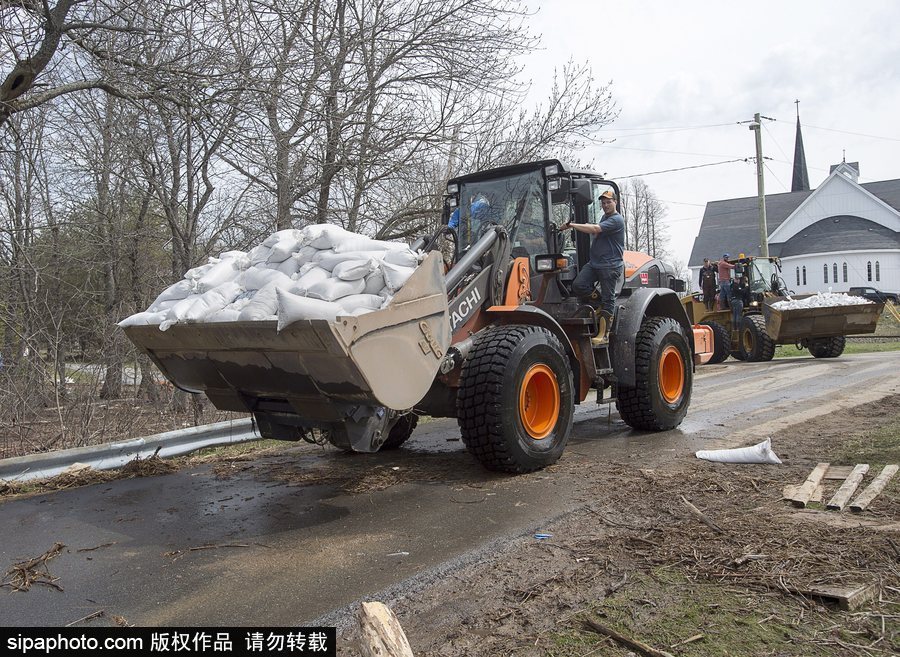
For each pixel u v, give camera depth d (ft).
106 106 30.17
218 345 14.43
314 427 15.42
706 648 8.30
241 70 24.97
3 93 21.49
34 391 24.21
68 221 31.65
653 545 11.76
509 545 12.34
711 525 12.51
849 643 8.28
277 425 16.16
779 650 8.20
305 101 27.71
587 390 20.45
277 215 30.73
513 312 17.88
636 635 8.69
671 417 22.61
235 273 15.83
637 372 21.79
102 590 11.19
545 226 20.30
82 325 27.99
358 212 33.55
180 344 15.20
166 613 10.25
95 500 16.67
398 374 13.70
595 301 21.25
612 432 22.84
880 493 13.84
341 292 13.25
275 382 14.38
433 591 10.55
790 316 47.19
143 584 11.36
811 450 18.33
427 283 14.42
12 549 13.32
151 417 26.94
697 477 16.08
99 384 26.48
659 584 10.18
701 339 29.35
